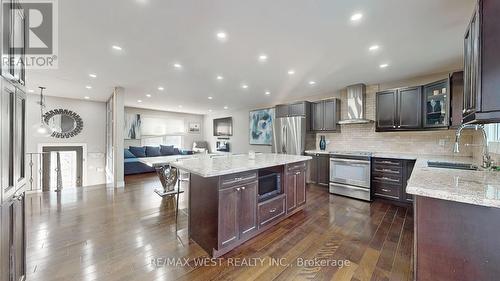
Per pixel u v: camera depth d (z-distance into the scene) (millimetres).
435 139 3781
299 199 3256
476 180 1471
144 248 2199
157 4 1814
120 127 4828
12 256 1395
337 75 3820
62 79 4141
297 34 2340
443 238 1236
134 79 4141
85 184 6773
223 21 2086
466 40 1498
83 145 6742
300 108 5262
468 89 1437
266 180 2770
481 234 1143
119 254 2082
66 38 2420
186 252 2137
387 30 2250
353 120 4359
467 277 1177
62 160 6453
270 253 2121
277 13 1949
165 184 4180
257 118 7438
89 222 2826
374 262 1967
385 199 3830
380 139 4379
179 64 3281
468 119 1409
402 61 3133
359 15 1979
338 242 2338
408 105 3736
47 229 2604
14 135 1417
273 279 1737
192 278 1743
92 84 4562
